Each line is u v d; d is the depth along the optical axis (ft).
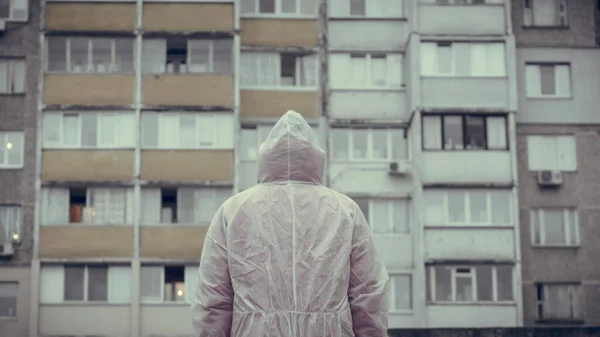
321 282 15.02
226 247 15.47
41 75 122.21
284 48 127.24
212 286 15.35
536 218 125.80
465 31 126.11
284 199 15.66
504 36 126.21
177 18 123.75
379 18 129.08
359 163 125.80
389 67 128.67
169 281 119.44
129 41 123.85
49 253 118.83
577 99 128.57
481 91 125.08
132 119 121.80
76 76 122.31
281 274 15.03
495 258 121.70
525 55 129.08
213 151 121.29
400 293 123.44
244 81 126.62
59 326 117.80
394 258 123.65
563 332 100.48
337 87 127.44
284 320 14.79
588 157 127.34
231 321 15.34
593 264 124.77
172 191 121.60
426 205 122.93
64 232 119.34
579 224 125.70
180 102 122.11
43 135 121.49
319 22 128.26
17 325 118.21
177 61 124.16
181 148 121.19
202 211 120.67
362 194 124.77
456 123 125.08
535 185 126.31
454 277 121.60
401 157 126.41
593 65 129.29
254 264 15.12
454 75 125.08
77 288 118.93
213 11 124.06
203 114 122.11
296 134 16.08
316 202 15.67
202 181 120.57
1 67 124.06
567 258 124.77
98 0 123.85
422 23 126.21
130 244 119.03
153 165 120.78
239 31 123.95
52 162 120.88
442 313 120.37
